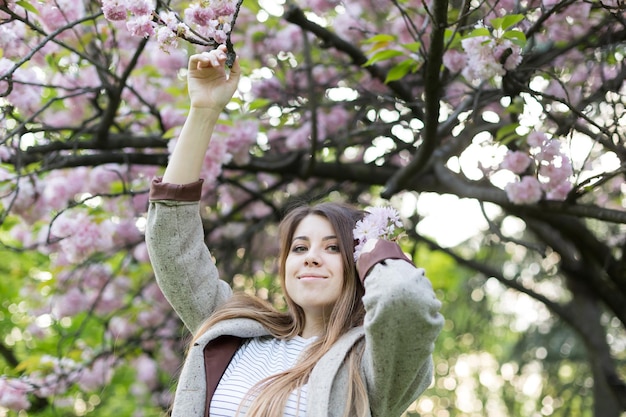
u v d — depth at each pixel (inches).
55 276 208.5
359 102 191.0
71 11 156.3
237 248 229.9
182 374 105.3
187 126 108.7
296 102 201.5
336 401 95.7
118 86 164.7
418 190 202.7
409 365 91.7
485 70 135.4
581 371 337.7
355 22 198.5
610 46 155.9
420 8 179.9
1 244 180.2
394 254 92.8
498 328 365.4
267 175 234.7
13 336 275.1
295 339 108.3
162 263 108.6
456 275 370.9
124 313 232.1
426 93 139.7
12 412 201.2
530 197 152.4
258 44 206.2
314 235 108.0
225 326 107.0
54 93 187.8
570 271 260.8
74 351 201.2
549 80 170.2
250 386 101.4
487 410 412.2
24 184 177.6
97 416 280.7
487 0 144.9
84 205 196.4
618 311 259.9
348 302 104.4
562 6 138.3
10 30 145.6
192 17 98.0
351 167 207.6
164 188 107.3
